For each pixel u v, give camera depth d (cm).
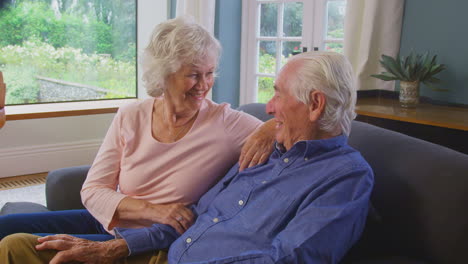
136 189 161
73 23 387
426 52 268
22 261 131
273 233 126
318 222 114
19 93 376
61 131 381
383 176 134
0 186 345
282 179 131
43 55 380
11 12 363
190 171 157
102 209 156
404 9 284
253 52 399
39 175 372
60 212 169
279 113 132
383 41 287
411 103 256
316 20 348
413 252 122
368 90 294
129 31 412
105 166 165
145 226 155
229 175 151
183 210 150
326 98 124
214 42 155
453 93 266
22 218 161
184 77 151
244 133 163
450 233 113
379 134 148
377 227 132
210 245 133
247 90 410
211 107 165
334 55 127
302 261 111
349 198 119
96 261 135
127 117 166
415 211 121
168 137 162
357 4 287
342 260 133
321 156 129
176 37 149
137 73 421
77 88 399
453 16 262
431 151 129
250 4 395
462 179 116
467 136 214
